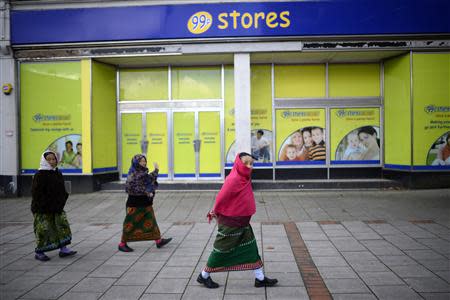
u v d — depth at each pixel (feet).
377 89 37.37
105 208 30.07
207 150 37.78
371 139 37.35
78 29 34.65
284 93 37.58
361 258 17.65
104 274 16.40
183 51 34.27
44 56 35.55
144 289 14.69
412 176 34.14
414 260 17.24
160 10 34.04
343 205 29.27
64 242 18.69
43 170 18.54
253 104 37.65
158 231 20.06
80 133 35.63
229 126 37.63
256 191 35.06
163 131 38.09
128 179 19.66
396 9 33.09
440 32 33.12
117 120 38.42
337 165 37.35
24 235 23.52
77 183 35.40
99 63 36.47
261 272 14.60
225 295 13.99
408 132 34.37
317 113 37.45
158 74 38.19
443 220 24.35
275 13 33.45
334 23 33.27
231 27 33.65
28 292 14.56
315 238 21.11
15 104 35.96
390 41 33.60
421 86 33.91
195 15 33.81
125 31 34.37
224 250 14.37
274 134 37.47
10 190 36.04
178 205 30.37
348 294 13.78
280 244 20.13
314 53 34.42
